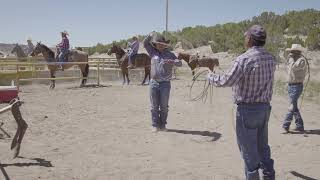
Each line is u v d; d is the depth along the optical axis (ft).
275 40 146.61
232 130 31.50
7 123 32.12
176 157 24.03
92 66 97.14
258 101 16.22
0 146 25.09
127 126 32.71
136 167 21.91
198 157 24.11
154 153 24.82
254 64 15.92
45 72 74.13
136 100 48.88
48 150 24.82
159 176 20.54
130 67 69.72
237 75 15.99
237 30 179.73
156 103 30.60
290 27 176.45
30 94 54.19
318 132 30.86
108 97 51.55
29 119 34.68
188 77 85.46
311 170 21.98
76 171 20.99
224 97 51.70
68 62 63.72
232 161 23.35
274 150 25.90
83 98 50.26
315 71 96.73
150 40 30.19
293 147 26.63
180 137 28.99
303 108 43.60
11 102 21.95
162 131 30.91
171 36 166.91
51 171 20.81
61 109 40.83
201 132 30.73
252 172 16.58
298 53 29.45
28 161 22.38
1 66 68.95
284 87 61.16
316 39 135.03
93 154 24.32
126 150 25.39
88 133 29.91
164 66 29.91
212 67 77.15
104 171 21.13
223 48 158.40
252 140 16.51
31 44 79.87
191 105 44.47
